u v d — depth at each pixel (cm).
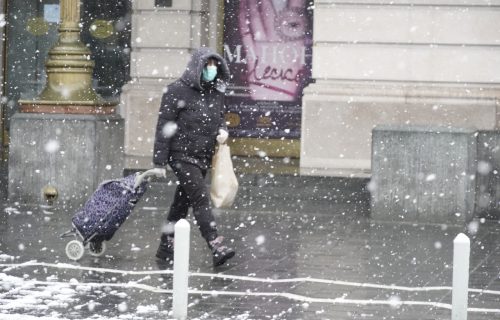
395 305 1566
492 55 3098
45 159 2577
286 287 1691
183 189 1881
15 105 3694
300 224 2408
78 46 2616
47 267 1812
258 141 3528
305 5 3491
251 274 1791
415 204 2466
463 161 2436
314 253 2016
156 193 2745
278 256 1973
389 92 3114
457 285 1379
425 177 2456
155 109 3362
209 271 1814
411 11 3114
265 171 3095
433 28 3114
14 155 2591
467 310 1463
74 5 2625
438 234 2303
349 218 2516
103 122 2600
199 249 2031
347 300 1596
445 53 3111
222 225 2366
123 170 2767
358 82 3142
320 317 1479
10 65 3678
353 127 3119
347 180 2838
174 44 3391
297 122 3512
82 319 1438
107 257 1922
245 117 3531
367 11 3127
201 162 1862
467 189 2450
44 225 2281
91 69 2641
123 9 3547
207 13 3484
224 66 1862
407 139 2458
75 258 1878
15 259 1881
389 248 2091
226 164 1873
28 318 1425
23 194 2591
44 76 3662
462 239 1379
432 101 3098
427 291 1673
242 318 1465
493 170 2558
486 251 2089
